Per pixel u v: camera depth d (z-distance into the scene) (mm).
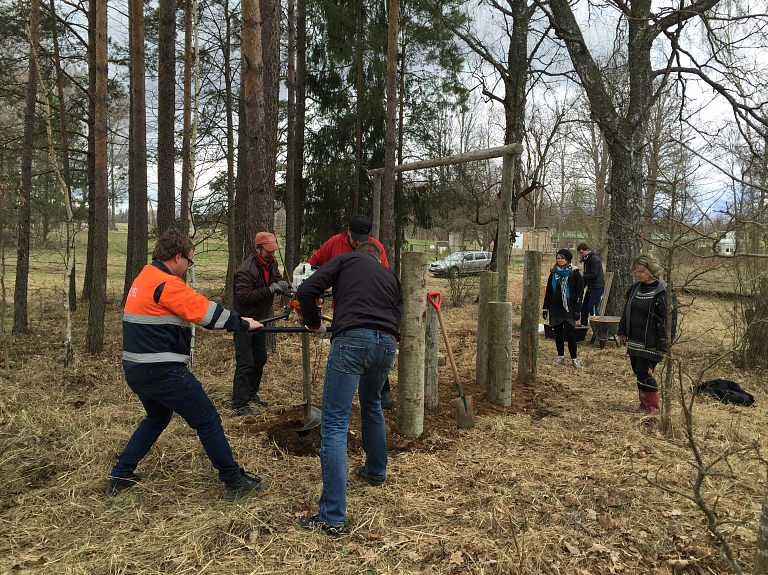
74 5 9312
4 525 2848
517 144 5129
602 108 9891
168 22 7934
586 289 9234
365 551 2697
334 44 13695
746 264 7137
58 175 5707
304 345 4258
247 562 2580
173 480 3430
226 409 4902
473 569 2586
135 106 8711
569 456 4008
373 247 3459
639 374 5035
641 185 9781
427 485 3451
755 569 1836
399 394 4266
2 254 5676
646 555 2766
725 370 7000
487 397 5340
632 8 9969
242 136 11445
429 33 13477
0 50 10055
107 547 2658
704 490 3453
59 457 3670
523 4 12547
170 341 3027
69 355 5828
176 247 3178
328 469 2877
